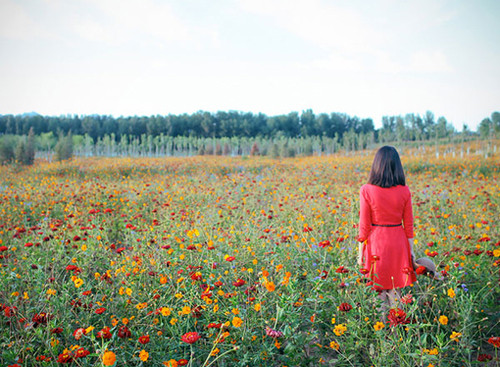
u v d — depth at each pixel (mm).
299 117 116562
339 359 2246
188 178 12891
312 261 3568
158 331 2404
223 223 5688
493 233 4496
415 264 2824
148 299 2781
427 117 77750
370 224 2910
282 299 2383
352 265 3521
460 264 3234
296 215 5832
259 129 110062
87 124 98438
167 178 12930
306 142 62906
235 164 24000
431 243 3559
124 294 2840
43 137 58750
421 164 20453
